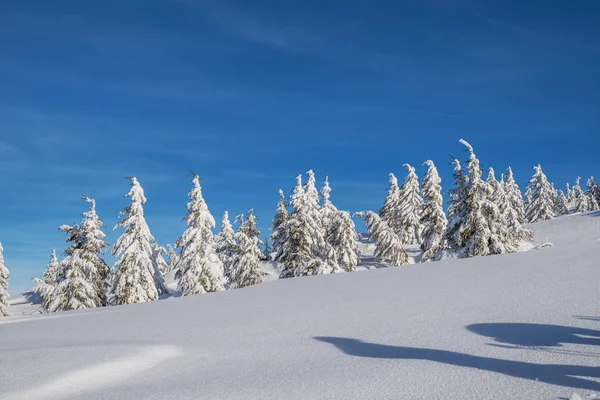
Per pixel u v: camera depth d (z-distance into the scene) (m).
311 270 27.47
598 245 14.53
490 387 3.93
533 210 68.06
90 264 27.31
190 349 6.88
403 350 5.69
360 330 7.24
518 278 10.27
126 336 8.40
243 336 7.61
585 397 3.48
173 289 44.78
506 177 57.25
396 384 4.25
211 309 11.23
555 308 7.21
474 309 7.87
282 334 7.51
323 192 41.59
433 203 40.31
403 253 40.38
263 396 4.21
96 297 27.67
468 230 24.44
